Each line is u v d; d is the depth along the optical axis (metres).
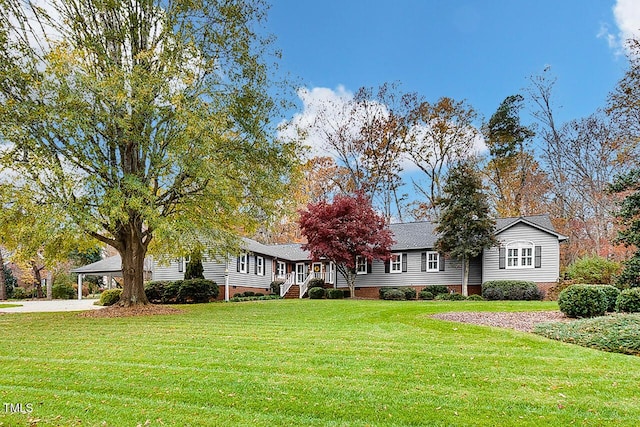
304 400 4.80
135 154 14.88
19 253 13.46
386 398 4.88
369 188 36.44
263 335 9.11
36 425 4.11
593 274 18.89
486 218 21.91
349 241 23.64
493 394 5.04
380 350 7.43
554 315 11.75
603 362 6.54
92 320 12.62
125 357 7.03
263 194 14.72
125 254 15.77
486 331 9.22
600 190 28.50
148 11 14.12
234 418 4.28
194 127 12.45
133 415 4.36
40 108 11.79
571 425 4.12
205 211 14.72
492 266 23.08
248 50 14.50
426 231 27.50
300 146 15.20
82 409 4.53
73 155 12.70
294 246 33.72
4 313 16.53
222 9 14.16
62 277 36.31
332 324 10.88
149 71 13.52
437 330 9.53
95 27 13.88
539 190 34.31
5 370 6.20
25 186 12.09
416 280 25.56
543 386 5.34
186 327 10.55
